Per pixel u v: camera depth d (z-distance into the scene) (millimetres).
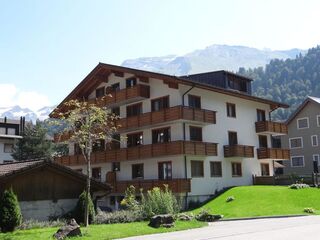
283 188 37781
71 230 17656
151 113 39594
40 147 59406
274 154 47031
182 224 22625
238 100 45969
